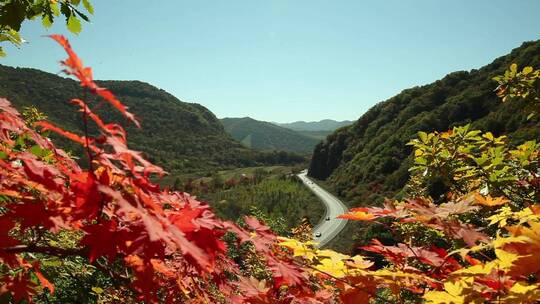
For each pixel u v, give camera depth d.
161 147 175.75
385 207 2.32
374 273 2.03
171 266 2.19
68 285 4.50
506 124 37.34
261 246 1.81
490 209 2.62
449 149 5.02
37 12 3.55
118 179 1.48
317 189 114.75
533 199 4.14
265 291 2.25
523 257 1.36
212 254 1.38
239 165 193.25
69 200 1.41
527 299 1.48
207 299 2.48
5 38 3.99
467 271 1.77
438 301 1.73
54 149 1.76
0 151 1.85
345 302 1.95
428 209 2.21
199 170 163.25
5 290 1.83
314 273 2.12
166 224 1.24
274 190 110.56
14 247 1.53
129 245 1.34
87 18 3.68
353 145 126.94
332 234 65.50
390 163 85.38
